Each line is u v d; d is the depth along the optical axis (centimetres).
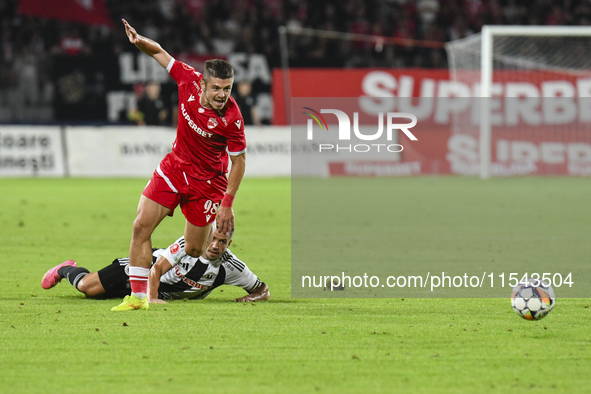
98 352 1387
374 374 1262
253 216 4197
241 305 1858
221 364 1315
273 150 7725
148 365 1306
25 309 1773
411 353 1394
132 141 7456
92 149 7375
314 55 9331
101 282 1891
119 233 3434
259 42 9281
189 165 1731
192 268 1894
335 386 1198
